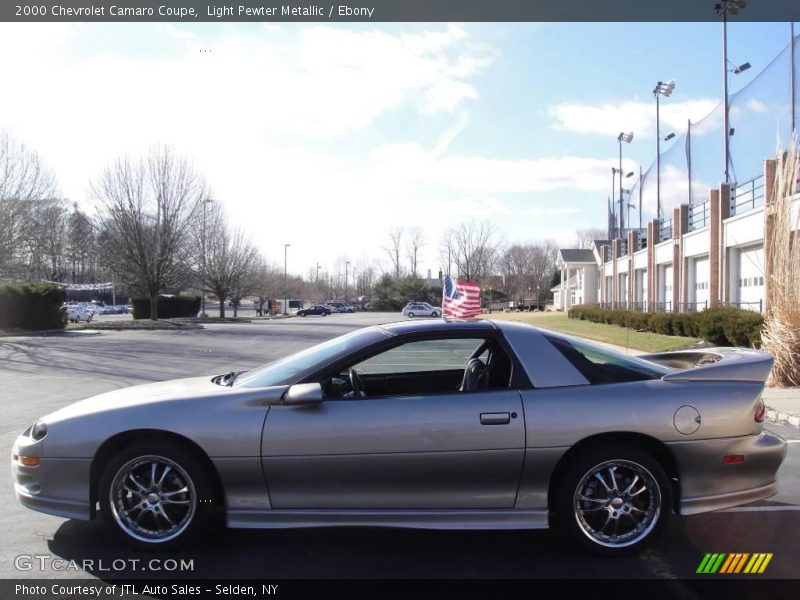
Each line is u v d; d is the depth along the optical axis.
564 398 3.99
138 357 18.44
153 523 4.01
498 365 4.39
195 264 44.25
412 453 3.87
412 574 3.76
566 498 3.91
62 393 11.30
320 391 3.89
